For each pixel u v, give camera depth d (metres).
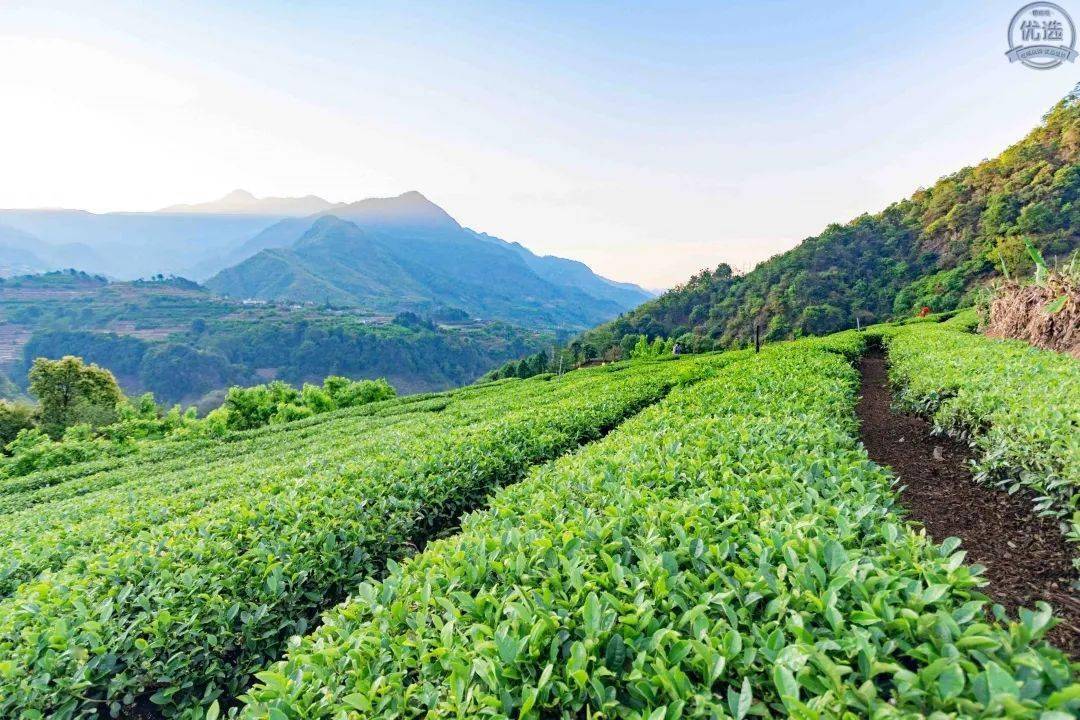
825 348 16.38
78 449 21.64
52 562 6.25
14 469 20.58
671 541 3.18
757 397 7.69
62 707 3.50
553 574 2.93
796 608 2.40
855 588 2.37
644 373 21.08
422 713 2.39
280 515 5.54
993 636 2.01
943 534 4.60
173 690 3.79
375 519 5.48
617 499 3.99
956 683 1.77
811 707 1.83
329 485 6.45
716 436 5.47
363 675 2.59
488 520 4.26
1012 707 1.63
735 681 2.09
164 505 8.02
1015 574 3.82
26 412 37.19
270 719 2.34
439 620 2.72
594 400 11.38
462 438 8.09
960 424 6.62
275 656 4.22
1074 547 3.98
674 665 2.14
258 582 4.53
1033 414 5.12
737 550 2.98
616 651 2.27
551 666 2.15
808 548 2.78
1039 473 4.47
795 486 3.81
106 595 4.45
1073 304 12.73
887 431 8.42
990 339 15.82
